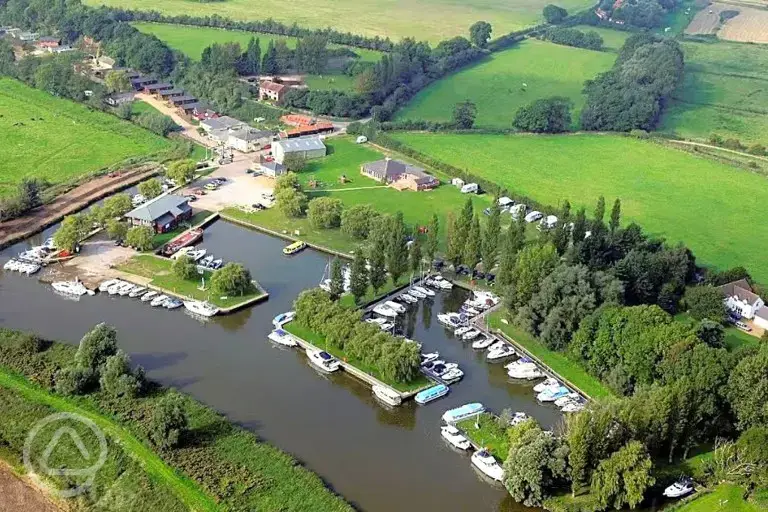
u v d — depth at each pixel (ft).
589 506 574.15
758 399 626.23
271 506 558.97
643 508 583.58
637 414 604.49
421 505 582.76
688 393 609.83
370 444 650.02
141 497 554.05
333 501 570.46
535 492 580.71
